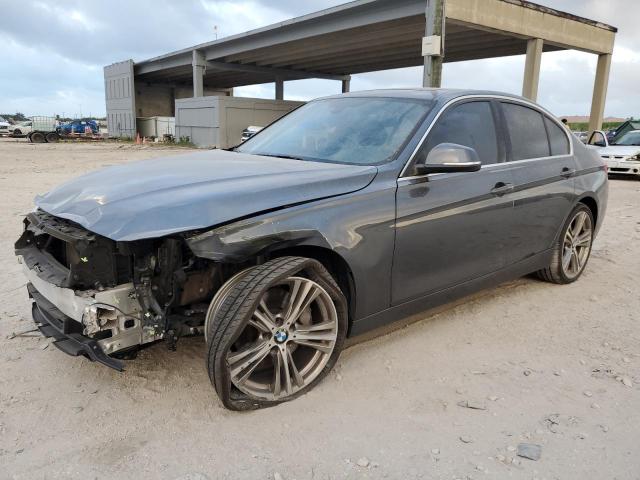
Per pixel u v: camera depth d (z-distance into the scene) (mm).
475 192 3801
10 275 5145
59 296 2885
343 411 2945
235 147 4465
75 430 2746
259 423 2822
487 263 4074
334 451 2607
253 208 2818
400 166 3426
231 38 34562
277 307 3016
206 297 3096
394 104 3957
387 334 3959
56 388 3141
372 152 3574
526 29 20359
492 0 18906
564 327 4172
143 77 53812
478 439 2725
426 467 2506
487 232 3961
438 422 2865
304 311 3090
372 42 29594
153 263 2816
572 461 2562
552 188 4566
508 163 4207
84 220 2795
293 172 3236
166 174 3264
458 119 3881
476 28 19406
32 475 2408
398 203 3332
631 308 4621
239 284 2811
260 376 3064
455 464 2529
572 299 4801
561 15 21625
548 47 25859
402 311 3559
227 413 2910
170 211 2699
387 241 3287
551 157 4730
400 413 2938
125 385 3186
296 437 2709
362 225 3150
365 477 2432
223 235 2693
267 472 2449
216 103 37719
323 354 3146
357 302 3260
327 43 30547
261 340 2922
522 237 4359
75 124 47469
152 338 2887
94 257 2738
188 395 3088
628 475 2477
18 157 22047
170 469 2463
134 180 3174
